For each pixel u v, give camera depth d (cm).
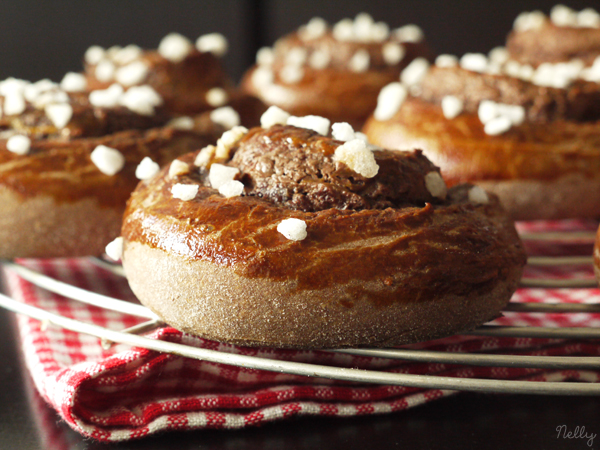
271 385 24
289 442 23
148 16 74
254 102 42
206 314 23
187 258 23
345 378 22
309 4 77
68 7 72
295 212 23
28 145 29
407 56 53
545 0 73
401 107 37
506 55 49
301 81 52
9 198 29
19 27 71
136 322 28
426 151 34
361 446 23
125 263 25
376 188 24
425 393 24
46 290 31
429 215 24
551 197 32
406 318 23
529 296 30
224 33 76
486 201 26
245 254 23
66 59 73
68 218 29
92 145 30
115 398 24
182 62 42
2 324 30
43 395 24
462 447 23
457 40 75
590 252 34
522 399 25
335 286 23
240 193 24
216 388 24
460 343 25
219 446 23
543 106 33
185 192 24
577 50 47
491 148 33
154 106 33
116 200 30
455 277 23
